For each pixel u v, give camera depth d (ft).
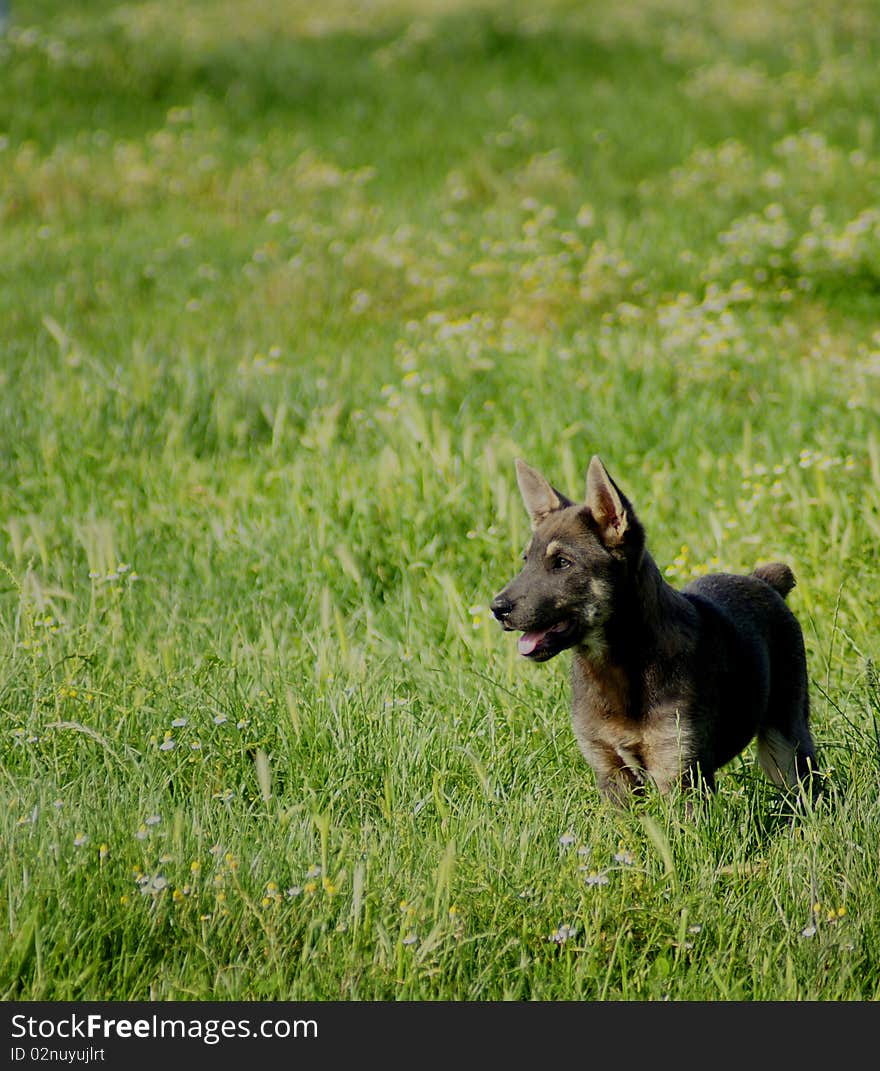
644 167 85.25
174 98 99.19
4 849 22.07
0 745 27.53
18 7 134.92
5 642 31.99
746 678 27.22
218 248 74.23
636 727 25.68
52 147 90.43
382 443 45.44
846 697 31.42
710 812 24.80
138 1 140.67
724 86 97.96
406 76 104.78
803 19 118.11
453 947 20.33
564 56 108.68
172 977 20.11
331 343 59.93
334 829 23.68
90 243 75.51
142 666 30.35
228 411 47.88
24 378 52.26
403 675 31.73
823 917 21.44
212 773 26.27
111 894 21.48
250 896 21.63
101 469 44.52
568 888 22.06
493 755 27.37
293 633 35.40
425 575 37.93
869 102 93.40
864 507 38.70
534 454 43.86
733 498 40.57
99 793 24.90
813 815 24.34
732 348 52.95
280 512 41.22
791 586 31.32
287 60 106.01
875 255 67.67
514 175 83.41
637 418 45.70
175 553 39.27
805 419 45.39
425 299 65.98
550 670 32.27
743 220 74.28
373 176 85.66
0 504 42.78
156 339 59.77
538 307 63.93
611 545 25.39
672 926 21.45
